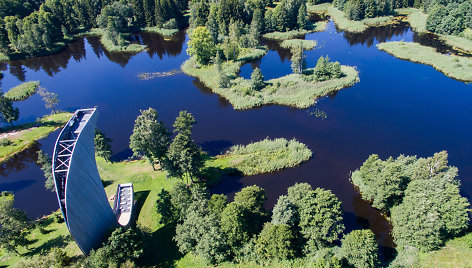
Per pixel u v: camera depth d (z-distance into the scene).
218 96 110.06
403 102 97.38
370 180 61.22
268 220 53.88
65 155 45.38
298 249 49.59
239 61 130.38
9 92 119.12
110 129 94.50
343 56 131.75
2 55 151.50
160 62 141.62
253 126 91.31
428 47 131.38
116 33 160.38
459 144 78.81
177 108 103.56
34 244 55.75
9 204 52.06
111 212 54.12
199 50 127.00
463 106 93.94
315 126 89.38
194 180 70.69
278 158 76.19
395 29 159.88
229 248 49.94
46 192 74.56
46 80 129.88
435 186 50.47
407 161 61.75
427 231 46.97
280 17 161.25
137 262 49.22
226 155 79.25
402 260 48.38
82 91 119.19
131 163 78.75
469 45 128.50
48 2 179.00
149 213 61.78
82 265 44.19
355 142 81.75
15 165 85.12
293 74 116.44
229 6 161.12
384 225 57.91
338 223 49.81
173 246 53.78
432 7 164.88
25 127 99.56
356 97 101.56
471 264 44.44
